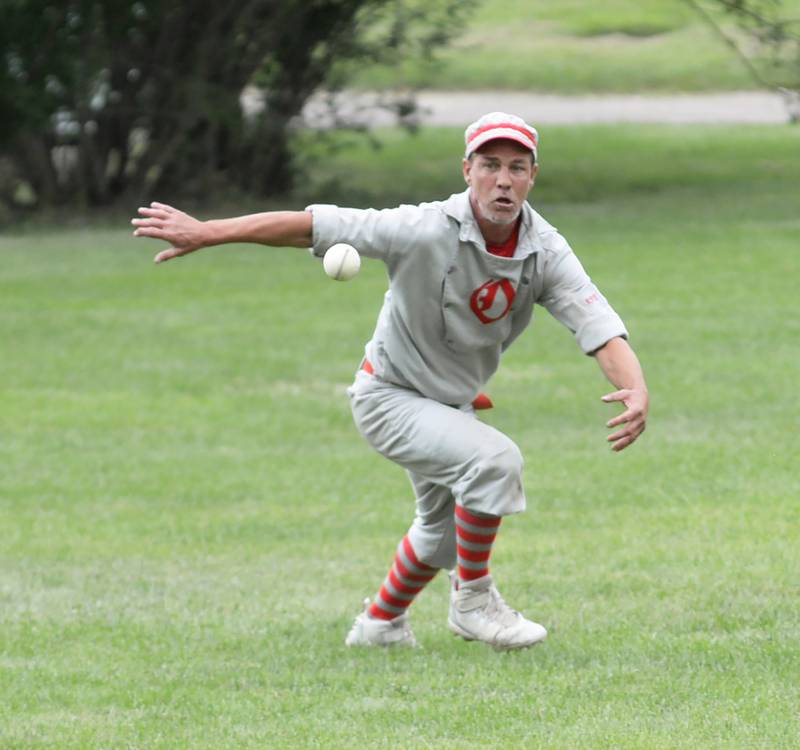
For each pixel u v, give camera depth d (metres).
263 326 55.84
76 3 83.12
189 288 64.50
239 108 89.75
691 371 45.69
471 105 129.25
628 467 34.91
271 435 40.53
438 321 21.05
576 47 146.00
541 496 32.69
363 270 69.31
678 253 69.00
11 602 26.22
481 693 20.25
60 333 55.28
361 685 20.88
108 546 30.25
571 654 21.98
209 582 27.39
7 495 34.75
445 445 21.09
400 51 99.50
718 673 20.66
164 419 42.56
